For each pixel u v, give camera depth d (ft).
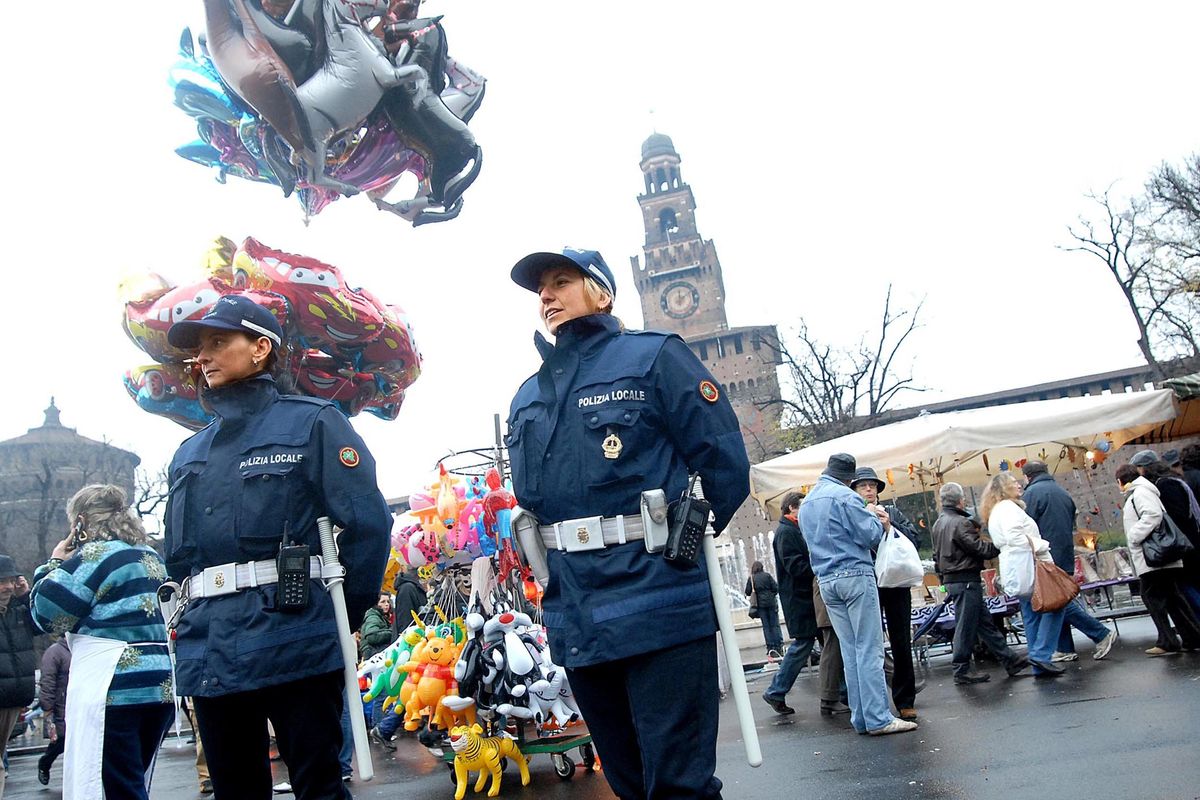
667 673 8.83
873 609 21.99
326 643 10.32
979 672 31.73
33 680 24.08
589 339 9.78
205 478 10.75
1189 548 28.84
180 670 10.40
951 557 29.71
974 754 17.75
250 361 11.13
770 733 24.82
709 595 9.28
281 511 10.42
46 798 30.17
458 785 20.65
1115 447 46.57
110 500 15.47
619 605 8.86
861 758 19.02
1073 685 25.59
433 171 37.70
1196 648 29.48
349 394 33.91
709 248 306.76
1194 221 115.55
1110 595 47.09
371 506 10.69
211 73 34.78
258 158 35.68
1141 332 122.31
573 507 9.29
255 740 10.84
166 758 39.27
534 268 10.07
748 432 240.53
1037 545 27.99
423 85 35.47
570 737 20.67
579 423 9.37
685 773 8.70
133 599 14.75
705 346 258.78
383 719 32.48
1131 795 12.96
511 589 21.36
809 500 22.62
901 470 48.47
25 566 184.24
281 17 32.01
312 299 30.45
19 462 189.88
